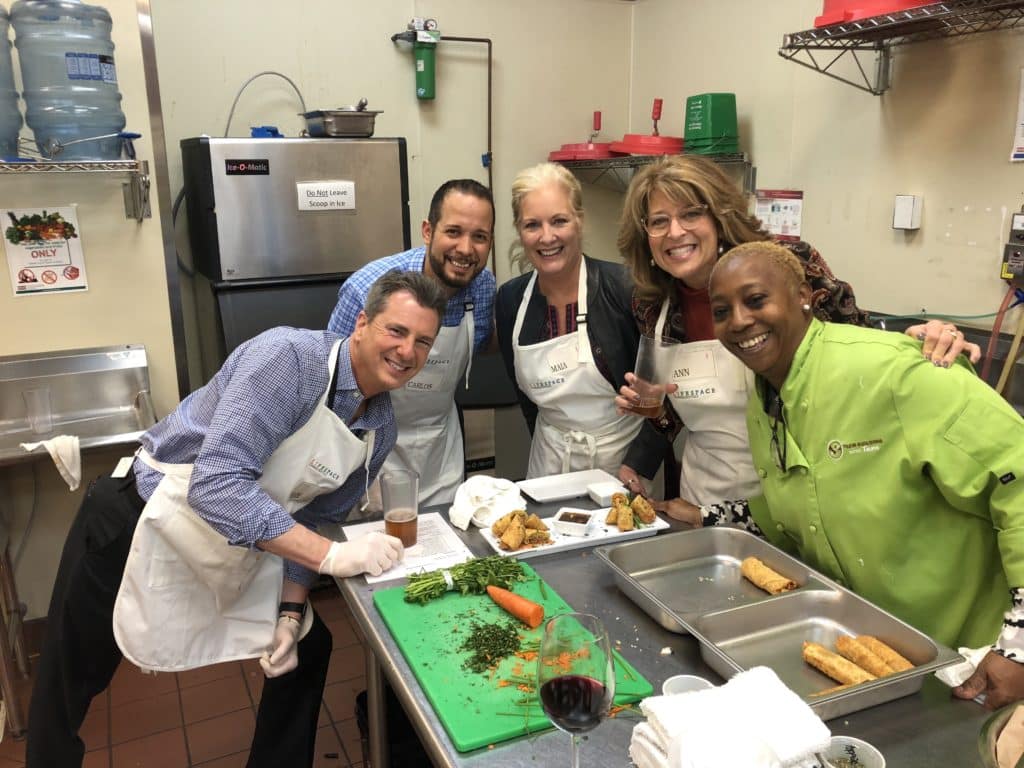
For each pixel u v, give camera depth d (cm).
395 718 180
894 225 268
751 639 129
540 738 107
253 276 299
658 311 194
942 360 130
